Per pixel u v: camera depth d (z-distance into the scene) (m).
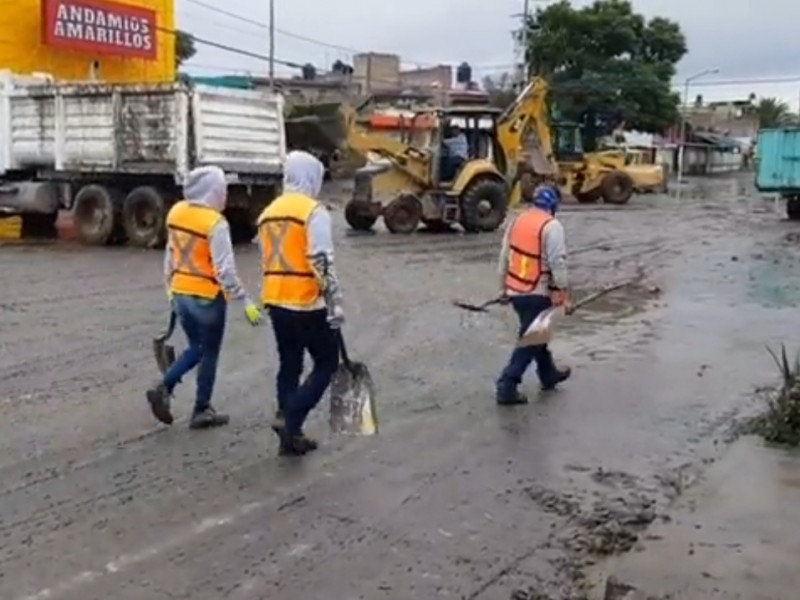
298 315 5.89
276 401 7.38
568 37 52.62
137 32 27.72
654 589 4.06
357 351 9.47
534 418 7.12
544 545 4.77
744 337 10.57
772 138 30.19
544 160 24.80
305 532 4.87
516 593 4.23
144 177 18.56
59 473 5.68
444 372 8.63
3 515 5.02
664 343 10.20
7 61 24.73
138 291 13.04
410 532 4.89
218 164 18.02
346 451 6.22
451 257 17.94
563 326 11.24
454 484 5.63
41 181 19.81
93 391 7.66
